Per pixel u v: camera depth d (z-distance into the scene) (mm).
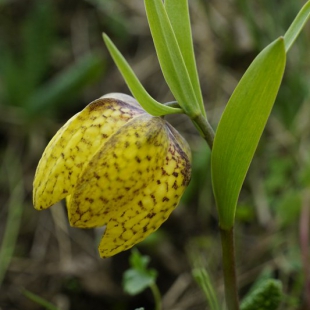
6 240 396
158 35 247
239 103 243
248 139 247
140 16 516
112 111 248
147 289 374
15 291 379
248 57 476
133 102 253
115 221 245
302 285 352
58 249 396
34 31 463
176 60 250
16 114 456
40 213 415
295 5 443
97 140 245
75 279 380
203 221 400
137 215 245
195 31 487
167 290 376
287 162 408
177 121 454
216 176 253
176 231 397
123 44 508
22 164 445
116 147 241
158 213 247
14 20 510
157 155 245
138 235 247
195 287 372
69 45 500
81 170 244
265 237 381
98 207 242
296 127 422
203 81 473
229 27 483
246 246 383
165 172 246
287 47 252
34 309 374
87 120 247
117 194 242
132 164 241
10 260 390
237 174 251
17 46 500
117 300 375
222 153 250
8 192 430
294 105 428
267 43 442
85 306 375
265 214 393
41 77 462
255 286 317
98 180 240
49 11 467
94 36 508
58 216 408
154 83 484
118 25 509
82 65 441
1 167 443
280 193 411
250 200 408
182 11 257
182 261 384
